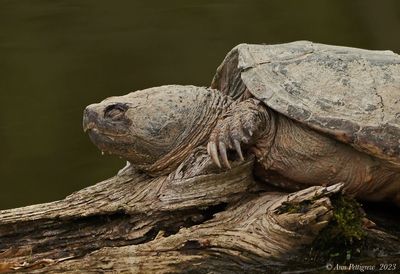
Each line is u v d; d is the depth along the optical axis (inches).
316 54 638.5
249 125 595.5
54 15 1266.0
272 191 634.8
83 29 1234.0
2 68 1157.7
